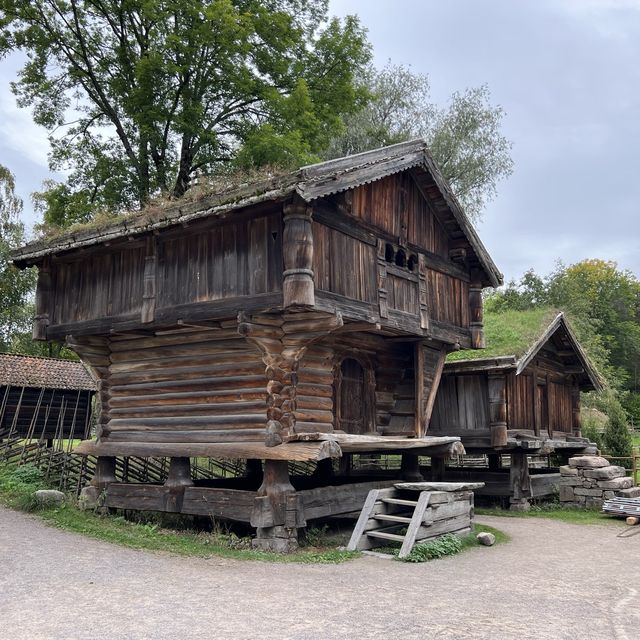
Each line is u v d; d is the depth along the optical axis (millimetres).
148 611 6156
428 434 15586
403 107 31875
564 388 18672
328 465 14633
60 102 22828
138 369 12156
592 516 14578
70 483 13852
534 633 5750
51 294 12508
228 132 22891
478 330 13711
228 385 10961
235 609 6305
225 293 9867
